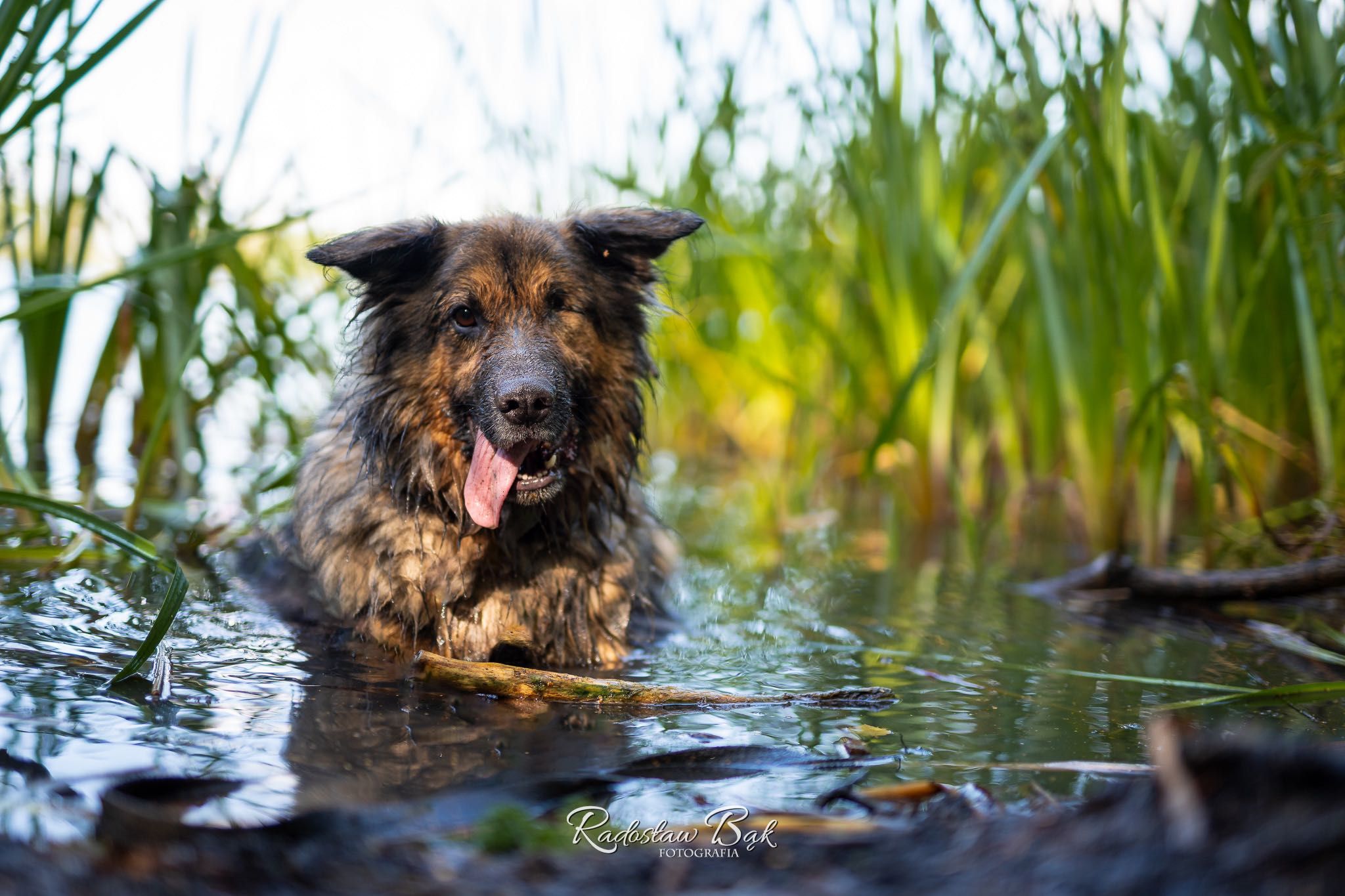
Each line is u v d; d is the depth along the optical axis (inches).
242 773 113.1
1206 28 222.4
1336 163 199.3
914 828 95.8
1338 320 219.8
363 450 191.8
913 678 162.1
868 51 278.2
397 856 91.0
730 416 432.5
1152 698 152.0
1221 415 242.2
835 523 305.7
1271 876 74.7
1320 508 218.5
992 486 340.2
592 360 187.8
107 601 185.5
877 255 291.1
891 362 294.7
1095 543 258.7
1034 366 280.1
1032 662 171.9
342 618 185.5
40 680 140.5
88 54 165.9
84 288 189.5
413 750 124.7
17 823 96.4
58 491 266.8
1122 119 227.6
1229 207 242.4
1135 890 76.4
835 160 290.5
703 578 238.7
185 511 249.6
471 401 178.4
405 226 187.3
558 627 180.2
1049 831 86.1
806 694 149.8
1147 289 240.1
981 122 283.1
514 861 89.9
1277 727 136.6
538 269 181.6
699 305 378.0
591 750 126.8
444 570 180.7
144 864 85.6
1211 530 229.5
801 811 106.5
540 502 178.7
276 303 328.8
